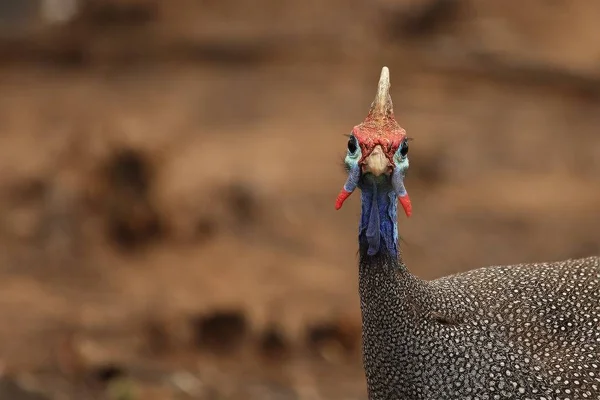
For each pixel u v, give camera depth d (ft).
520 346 33.14
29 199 91.30
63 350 61.62
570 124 127.24
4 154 109.50
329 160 112.88
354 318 67.97
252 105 134.92
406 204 31.53
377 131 31.40
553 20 163.94
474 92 139.33
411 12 162.40
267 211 94.02
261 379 61.16
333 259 84.74
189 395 56.75
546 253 84.89
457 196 102.17
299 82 144.66
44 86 142.41
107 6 160.76
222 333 67.10
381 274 32.83
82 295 74.54
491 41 155.74
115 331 66.95
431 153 112.47
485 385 32.71
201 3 168.25
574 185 107.04
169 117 127.54
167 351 64.75
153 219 85.15
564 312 33.91
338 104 135.95
